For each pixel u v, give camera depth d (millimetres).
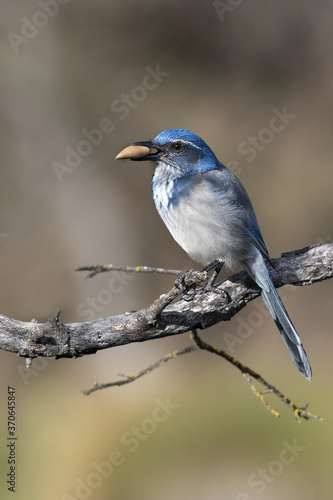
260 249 7137
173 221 7449
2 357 14477
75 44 18609
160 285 17484
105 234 17000
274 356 16047
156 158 7629
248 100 21219
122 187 17672
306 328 17812
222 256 7289
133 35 19578
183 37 20406
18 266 16328
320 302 18234
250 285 6742
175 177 7555
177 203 7363
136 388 14164
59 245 16672
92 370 14602
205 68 20828
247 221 7258
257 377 6613
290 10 21250
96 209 17125
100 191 17297
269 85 21500
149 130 19688
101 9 18734
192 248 7430
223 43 20922
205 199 7211
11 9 17453
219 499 9836
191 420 11875
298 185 20641
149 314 5645
